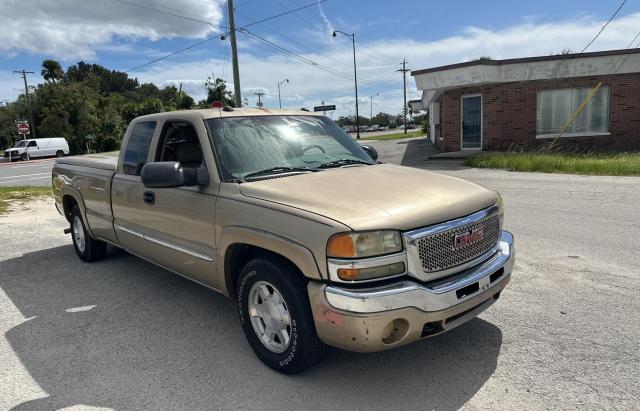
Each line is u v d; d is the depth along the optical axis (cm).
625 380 315
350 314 281
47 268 607
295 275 319
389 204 313
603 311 420
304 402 306
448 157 1944
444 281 311
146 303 480
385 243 291
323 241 292
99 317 448
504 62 1883
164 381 335
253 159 396
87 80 7506
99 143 5784
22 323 440
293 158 413
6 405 312
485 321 408
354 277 287
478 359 349
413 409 295
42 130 5481
